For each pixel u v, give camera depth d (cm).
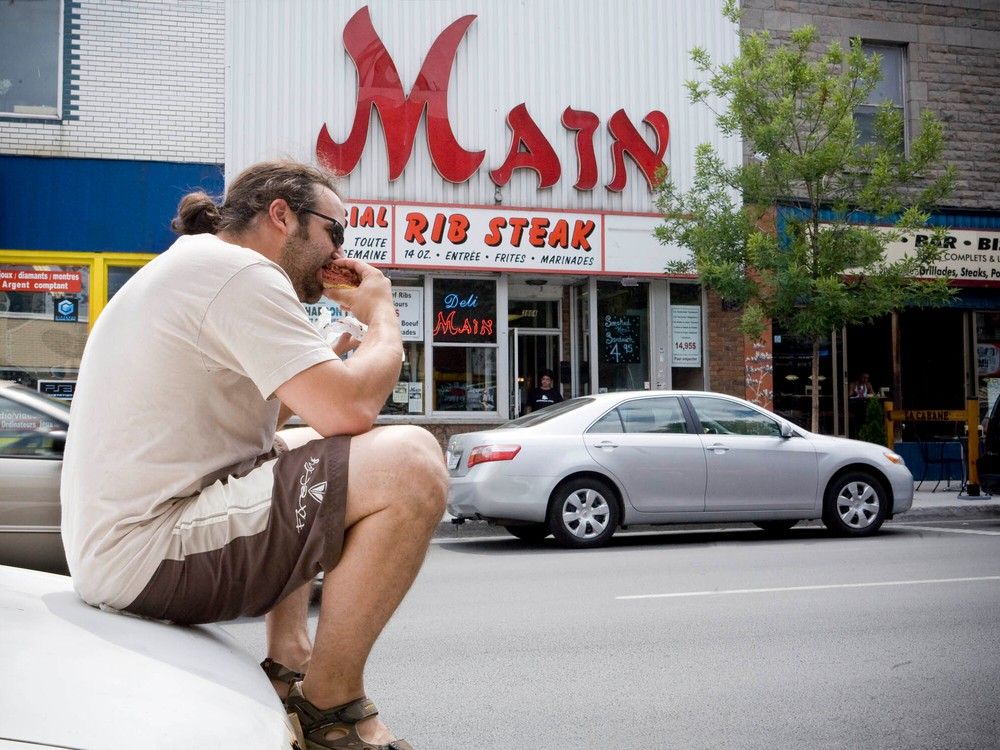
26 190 1367
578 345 1566
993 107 1744
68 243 1375
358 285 222
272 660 218
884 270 1355
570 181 1546
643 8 1591
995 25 1752
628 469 984
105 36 1394
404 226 1451
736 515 1015
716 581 748
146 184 1398
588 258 1521
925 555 891
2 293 1360
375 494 176
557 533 969
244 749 121
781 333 1638
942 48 1722
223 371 187
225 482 188
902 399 1691
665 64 1595
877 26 1689
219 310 182
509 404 1530
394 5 1485
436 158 1480
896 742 374
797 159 1314
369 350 202
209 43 1422
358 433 189
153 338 181
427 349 1480
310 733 180
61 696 111
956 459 1520
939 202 1681
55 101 1387
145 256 1393
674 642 542
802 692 443
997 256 1703
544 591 710
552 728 391
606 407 1004
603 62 1571
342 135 1457
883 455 1073
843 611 627
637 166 1568
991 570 798
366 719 182
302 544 176
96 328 192
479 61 1520
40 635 130
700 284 1560
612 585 733
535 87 1540
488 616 618
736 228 1378
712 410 1034
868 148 1361
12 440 604
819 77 1363
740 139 1614
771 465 1025
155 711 116
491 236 1484
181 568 176
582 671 481
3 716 103
